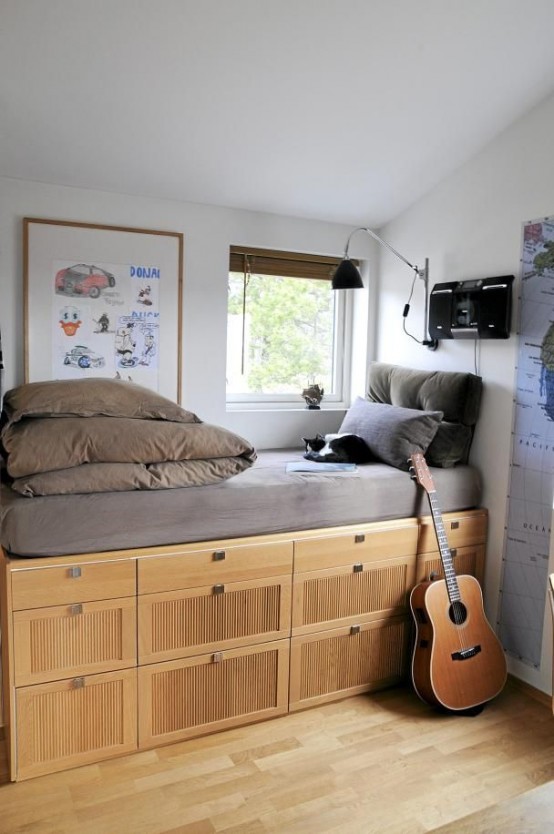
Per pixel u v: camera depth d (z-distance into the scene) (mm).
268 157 2807
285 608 2488
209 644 2359
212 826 1938
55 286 2855
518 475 2783
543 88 2494
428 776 2189
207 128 2578
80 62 2162
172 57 2168
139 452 2244
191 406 3188
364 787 2127
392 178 3057
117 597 2180
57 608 2096
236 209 3197
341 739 2391
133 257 2990
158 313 3064
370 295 3594
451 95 2473
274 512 2465
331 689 2639
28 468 2127
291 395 3594
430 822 1974
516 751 2338
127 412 2348
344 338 3721
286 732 2434
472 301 2893
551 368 2611
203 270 3146
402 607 2748
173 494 2277
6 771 2141
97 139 2584
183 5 1945
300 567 2498
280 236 3318
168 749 2312
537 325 2664
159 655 2273
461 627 2600
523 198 2699
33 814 1965
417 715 2566
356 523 2646
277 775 2178
